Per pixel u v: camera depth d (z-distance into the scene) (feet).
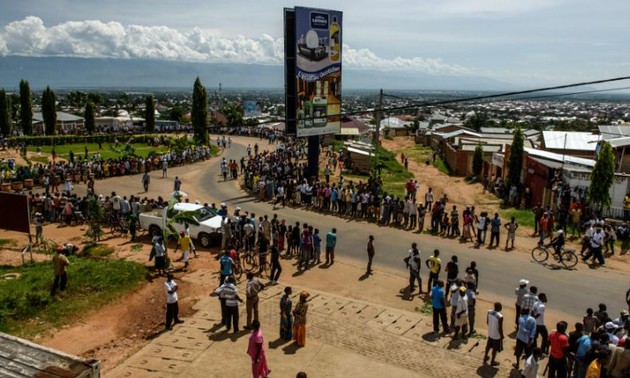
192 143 198.49
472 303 44.57
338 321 47.47
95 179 132.67
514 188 107.34
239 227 70.69
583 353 34.50
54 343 43.65
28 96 241.76
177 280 58.80
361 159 153.79
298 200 102.68
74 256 66.95
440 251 71.77
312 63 106.52
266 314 48.96
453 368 38.68
